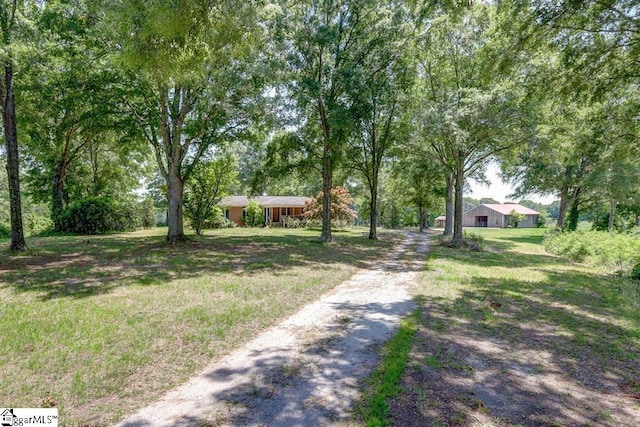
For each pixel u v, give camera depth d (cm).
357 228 3809
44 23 1212
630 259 1074
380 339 486
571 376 379
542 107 1448
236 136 1719
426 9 689
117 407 318
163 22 381
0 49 996
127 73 1277
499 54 858
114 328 498
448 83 1956
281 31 1469
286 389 351
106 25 497
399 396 331
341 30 1692
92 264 1016
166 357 420
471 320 570
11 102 1209
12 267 954
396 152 2048
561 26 747
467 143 1691
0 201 3128
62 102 1371
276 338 493
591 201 2888
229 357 430
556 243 1733
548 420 296
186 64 456
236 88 1364
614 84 850
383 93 1720
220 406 320
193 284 778
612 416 304
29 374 368
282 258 1220
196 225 2225
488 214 6500
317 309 637
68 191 2666
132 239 1788
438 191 2959
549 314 610
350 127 1588
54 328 490
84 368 384
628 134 1111
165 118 1427
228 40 464
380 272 1034
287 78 1538
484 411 307
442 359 416
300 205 3959
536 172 2633
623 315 609
